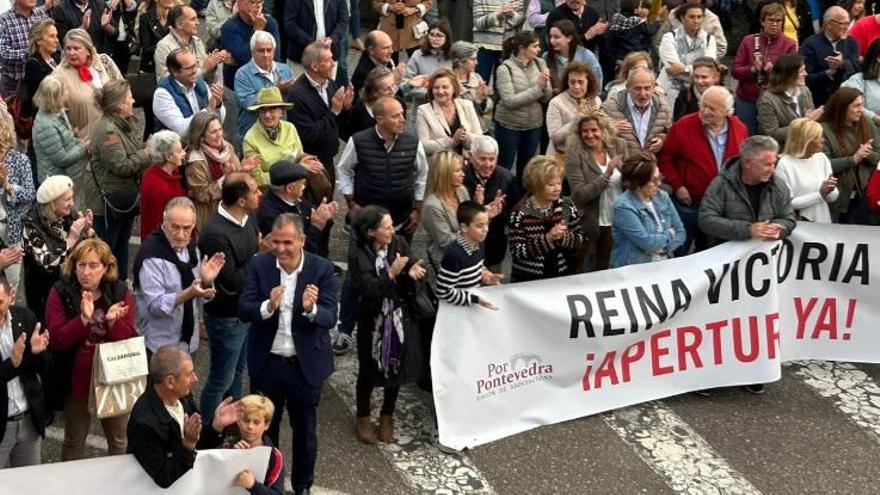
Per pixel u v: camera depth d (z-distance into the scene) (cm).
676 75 1130
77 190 924
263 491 587
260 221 787
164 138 789
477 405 766
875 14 1401
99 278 630
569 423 795
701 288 829
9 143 802
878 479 751
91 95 959
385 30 1323
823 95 1178
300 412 670
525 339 782
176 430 569
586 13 1214
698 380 839
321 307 663
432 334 750
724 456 767
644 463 753
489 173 863
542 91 1046
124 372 630
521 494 712
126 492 571
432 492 707
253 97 1005
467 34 1423
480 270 757
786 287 877
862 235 876
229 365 724
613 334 805
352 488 704
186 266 690
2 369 593
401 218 895
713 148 917
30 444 624
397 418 783
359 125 983
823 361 902
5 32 1098
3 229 796
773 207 843
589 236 875
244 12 1129
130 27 1286
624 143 930
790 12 1395
